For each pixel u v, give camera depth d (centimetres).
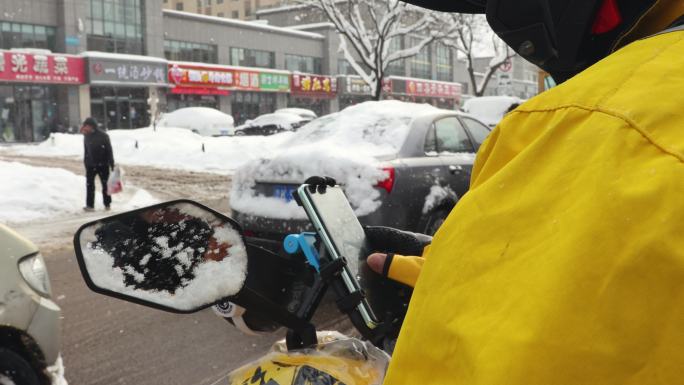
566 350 39
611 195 41
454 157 515
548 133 47
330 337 107
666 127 42
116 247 78
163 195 1069
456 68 5759
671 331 38
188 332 357
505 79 2711
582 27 57
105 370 302
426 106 563
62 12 3147
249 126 3086
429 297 49
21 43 3073
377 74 2159
